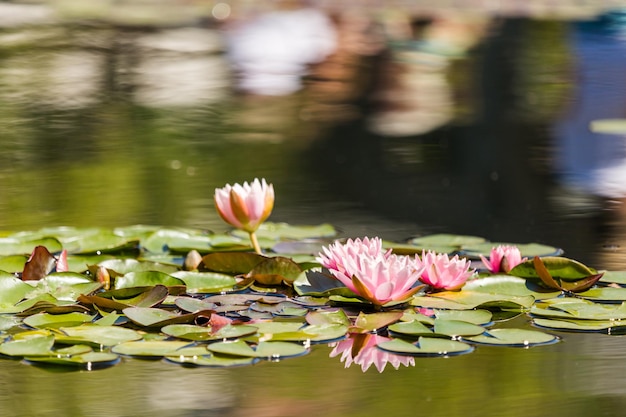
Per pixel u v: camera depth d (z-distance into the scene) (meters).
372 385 2.91
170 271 3.99
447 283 3.75
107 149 8.04
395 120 9.60
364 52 14.62
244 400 2.81
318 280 3.79
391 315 3.47
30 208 5.87
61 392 2.87
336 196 6.28
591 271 3.91
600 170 7.21
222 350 3.06
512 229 5.38
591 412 2.72
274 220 5.58
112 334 3.22
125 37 15.99
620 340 3.35
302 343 3.21
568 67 12.81
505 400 2.78
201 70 12.95
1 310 3.48
